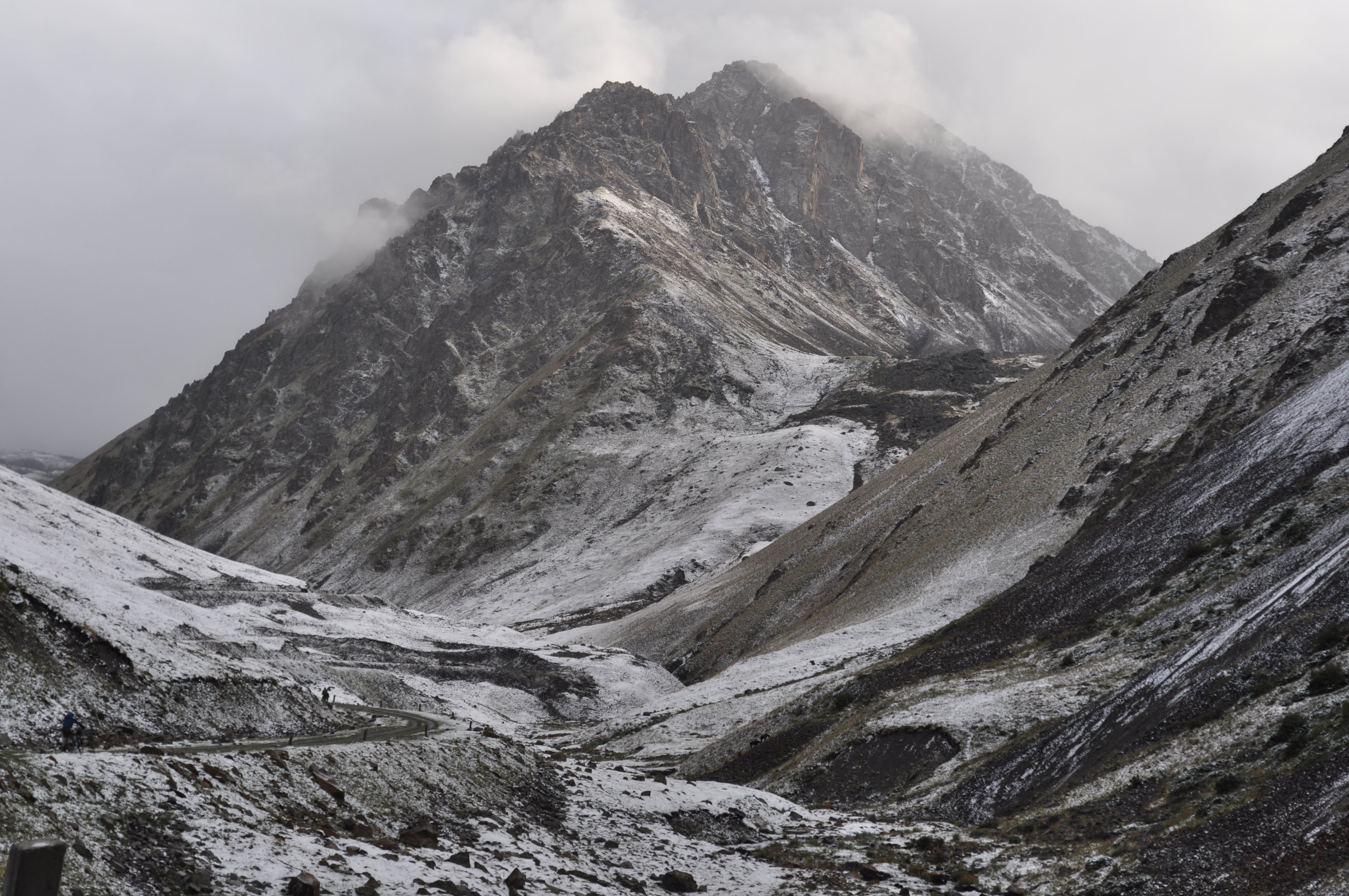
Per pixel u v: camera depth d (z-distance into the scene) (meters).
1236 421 92.62
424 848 32.44
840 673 84.94
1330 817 29.41
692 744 81.00
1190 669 48.00
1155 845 33.81
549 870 33.88
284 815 30.66
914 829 46.66
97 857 22.80
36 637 40.25
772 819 48.75
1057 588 78.31
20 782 23.92
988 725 56.75
